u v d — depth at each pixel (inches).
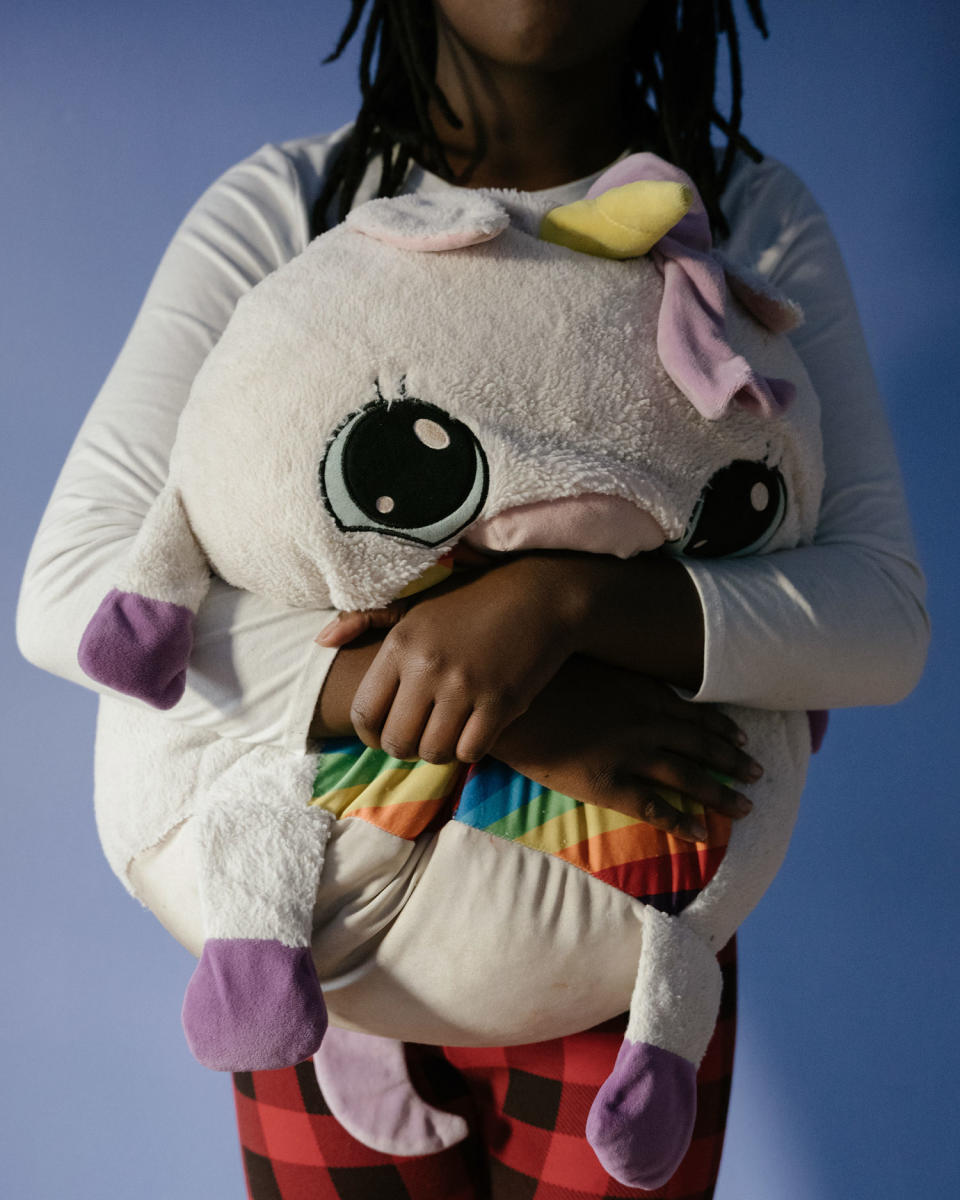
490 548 29.6
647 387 29.5
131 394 36.9
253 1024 27.9
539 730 30.2
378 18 41.7
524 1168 37.8
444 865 30.0
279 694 30.7
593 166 40.5
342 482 28.4
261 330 29.4
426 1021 31.4
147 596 29.8
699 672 31.4
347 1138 38.4
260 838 29.4
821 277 39.8
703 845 31.3
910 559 35.6
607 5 34.2
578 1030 33.0
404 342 28.5
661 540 30.4
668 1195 37.0
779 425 31.4
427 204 31.2
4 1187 60.7
